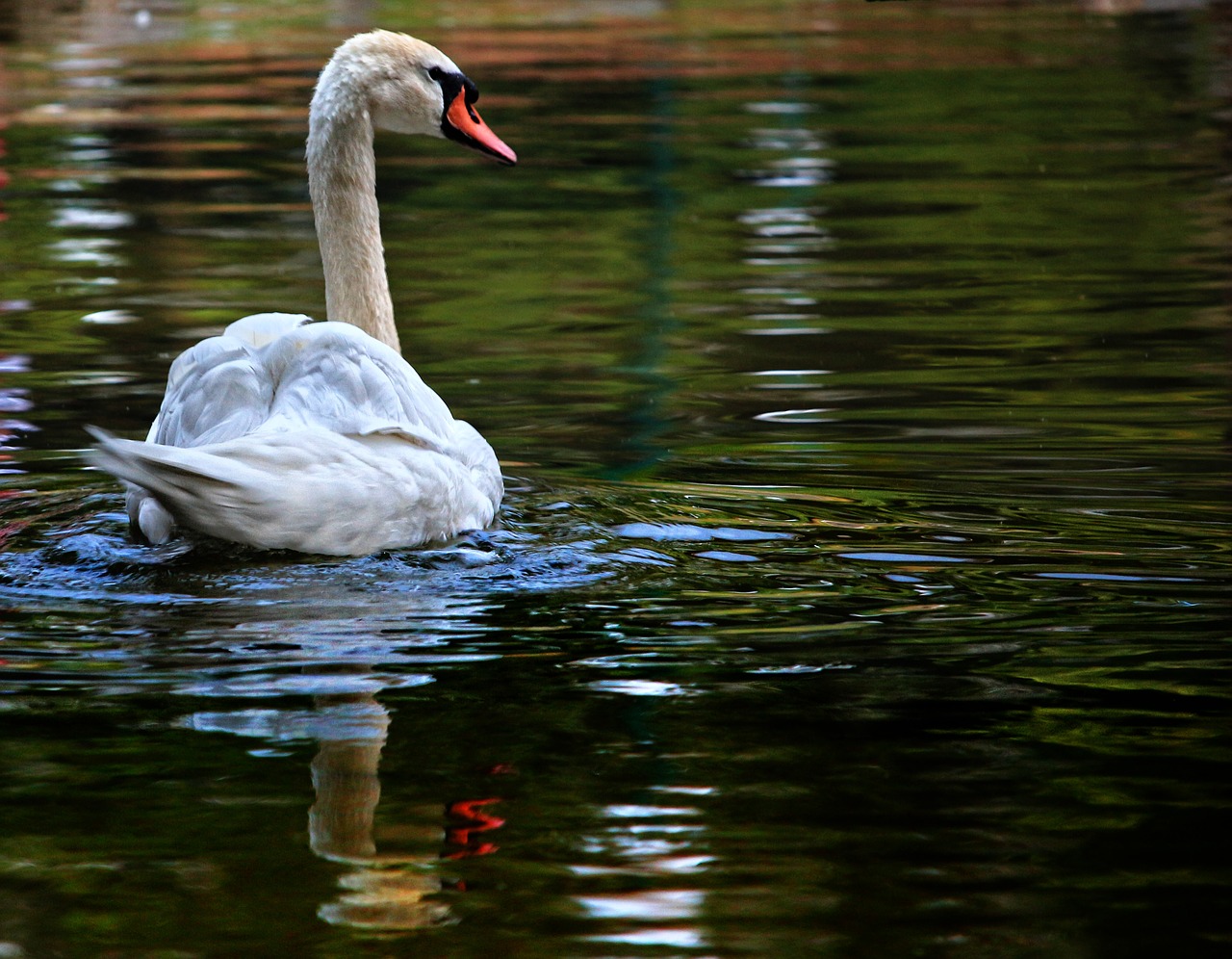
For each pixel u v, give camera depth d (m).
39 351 16.25
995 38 42.69
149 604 9.29
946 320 17.50
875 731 7.69
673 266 20.30
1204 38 41.22
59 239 21.38
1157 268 19.59
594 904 6.16
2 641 8.73
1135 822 6.77
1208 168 25.66
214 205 23.44
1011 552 10.49
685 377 15.56
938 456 12.88
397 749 7.47
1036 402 14.45
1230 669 8.46
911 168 26.44
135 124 30.02
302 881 6.32
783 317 17.80
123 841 6.62
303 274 19.36
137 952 5.82
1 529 10.74
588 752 7.44
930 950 5.84
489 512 10.88
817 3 51.97
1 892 6.27
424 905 6.10
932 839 6.65
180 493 9.20
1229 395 14.50
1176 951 5.82
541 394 15.08
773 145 28.42
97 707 7.93
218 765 7.31
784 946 5.86
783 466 12.67
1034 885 6.25
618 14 48.94
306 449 9.62
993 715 7.87
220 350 10.41
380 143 29.23
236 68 37.47
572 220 22.98
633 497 11.82
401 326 17.61
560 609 9.34
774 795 7.01
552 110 32.12
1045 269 19.73
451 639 8.84
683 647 8.79
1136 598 9.59
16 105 32.12
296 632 8.91
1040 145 28.06
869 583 9.89
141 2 50.94
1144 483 12.05
